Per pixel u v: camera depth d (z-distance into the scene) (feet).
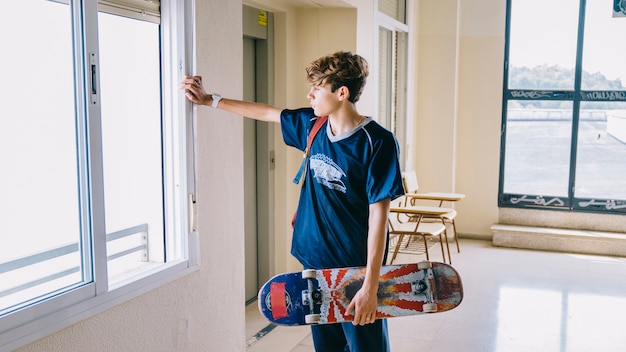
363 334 7.28
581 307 14.90
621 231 21.30
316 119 7.56
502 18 21.83
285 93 14.93
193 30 8.34
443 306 7.18
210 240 8.98
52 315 6.20
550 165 22.06
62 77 6.54
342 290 7.16
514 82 22.22
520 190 22.47
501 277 17.52
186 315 8.51
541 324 13.71
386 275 7.23
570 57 21.53
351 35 15.21
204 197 8.76
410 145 22.03
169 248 8.49
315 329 7.88
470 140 22.67
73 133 6.71
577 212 21.79
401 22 20.57
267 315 7.21
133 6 7.64
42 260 6.39
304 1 14.30
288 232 15.24
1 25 5.89
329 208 7.13
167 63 8.30
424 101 22.53
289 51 15.03
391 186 6.76
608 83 21.27
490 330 13.32
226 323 9.53
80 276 6.84
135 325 7.50
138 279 7.47
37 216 6.32
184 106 8.26
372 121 6.99
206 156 8.77
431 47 22.18
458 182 22.99
